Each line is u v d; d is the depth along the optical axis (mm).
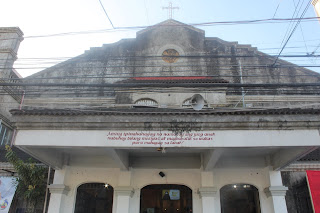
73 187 11781
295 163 12023
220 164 11727
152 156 11984
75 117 9023
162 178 11836
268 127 8688
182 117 8797
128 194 11125
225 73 17094
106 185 11984
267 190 11070
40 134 9055
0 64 15344
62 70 17641
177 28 18312
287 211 11219
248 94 16406
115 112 8898
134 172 11961
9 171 12383
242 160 11766
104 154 11742
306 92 16469
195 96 9086
